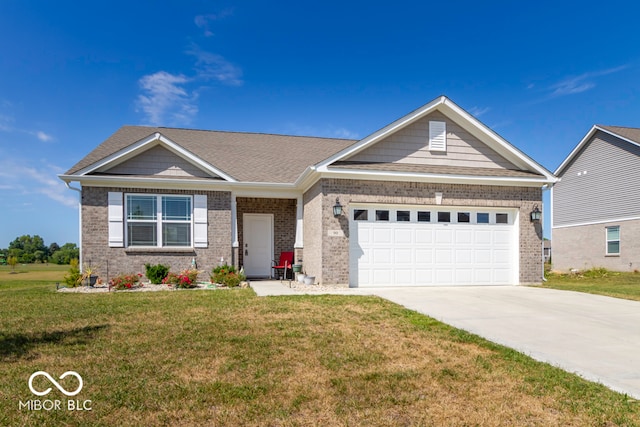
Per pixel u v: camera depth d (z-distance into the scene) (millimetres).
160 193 12930
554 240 25859
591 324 7074
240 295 9688
